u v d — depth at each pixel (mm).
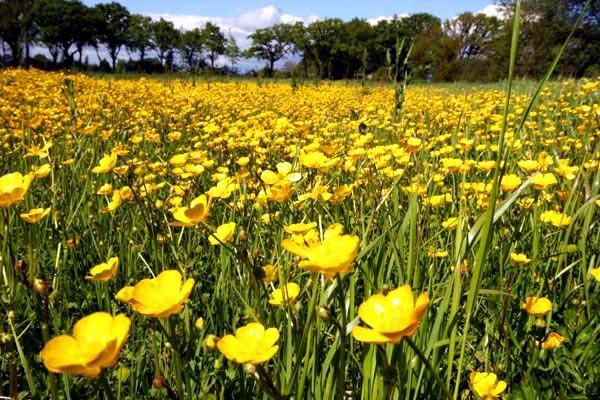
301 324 1554
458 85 23969
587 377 1772
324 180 3209
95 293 2619
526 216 2840
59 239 2818
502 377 1834
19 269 1667
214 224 2857
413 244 1926
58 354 944
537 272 2445
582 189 2939
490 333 1996
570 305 2180
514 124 6066
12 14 53812
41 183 4152
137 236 3100
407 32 87562
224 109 10586
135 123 7820
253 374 1092
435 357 1547
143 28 83062
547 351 1854
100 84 15422
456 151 4883
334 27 86125
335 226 1899
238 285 2398
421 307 867
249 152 4910
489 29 59438
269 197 2248
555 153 4207
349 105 11609
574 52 33812
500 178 1181
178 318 1936
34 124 5156
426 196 3139
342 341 1194
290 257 2211
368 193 3207
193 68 17781
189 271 2539
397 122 6332
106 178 4270
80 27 84812
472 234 1447
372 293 1853
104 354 897
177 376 1288
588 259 2449
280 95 15320
